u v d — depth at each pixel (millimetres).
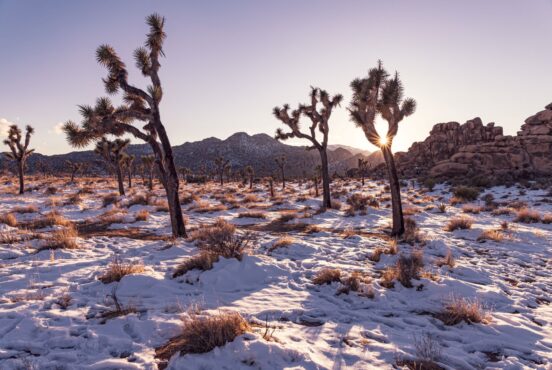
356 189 42250
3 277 6879
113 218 17141
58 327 4508
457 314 5172
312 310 5391
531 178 41688
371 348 4078
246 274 7137
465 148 53625
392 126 12828
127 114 11789
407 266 7523
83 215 19516
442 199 29859
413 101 12648
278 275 7328
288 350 3744
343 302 5848
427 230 14469
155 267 7777
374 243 11383
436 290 6355
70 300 5594
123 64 11648
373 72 12758
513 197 27828
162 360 3709
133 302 5535
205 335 3961
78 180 47875
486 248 10961
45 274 7125
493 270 8375
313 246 10312
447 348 4191
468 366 3740
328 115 21938
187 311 5094
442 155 66250
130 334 4375
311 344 4133
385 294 6199
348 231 13422
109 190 35812
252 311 5238
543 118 48500
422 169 62812
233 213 21156
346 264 8500
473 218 17984
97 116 10984
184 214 20078
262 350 3707
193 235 11289
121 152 31188
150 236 12578
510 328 4863
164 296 5934
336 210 21234
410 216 18875
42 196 29266
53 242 9805
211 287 6449
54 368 3557
